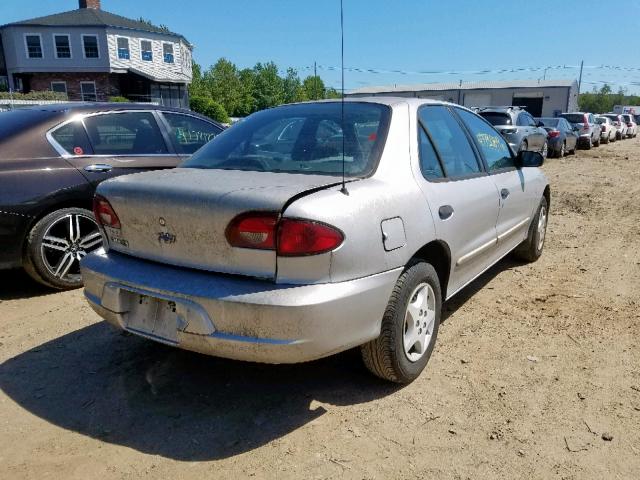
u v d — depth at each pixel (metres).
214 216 2.47
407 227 2.84
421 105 3.53
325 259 2.42
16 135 4.45
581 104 115.00
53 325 3.96
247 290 2.41
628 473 2.39
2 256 4.24
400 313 2.84
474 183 3.73
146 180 2.85
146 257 2.80
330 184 2.63
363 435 2.65
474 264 3.84
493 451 2.53
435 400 2.95
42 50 38.09
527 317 4.09
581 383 3.12
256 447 2.57
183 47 43.84
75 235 4.62
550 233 6.98
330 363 3.37
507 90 56.38
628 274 5.14
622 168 15.34
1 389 3.09
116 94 40.06
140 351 3.55
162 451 2.54
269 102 73.88
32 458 2.50
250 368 3.31
